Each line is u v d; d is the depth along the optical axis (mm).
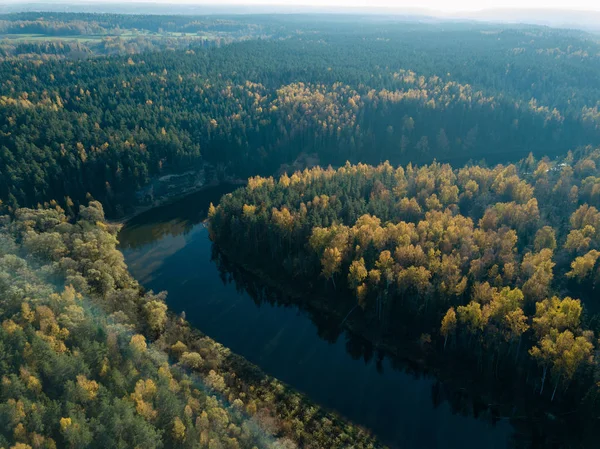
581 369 77312
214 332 107562
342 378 94062
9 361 63719
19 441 53094
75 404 60031
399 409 86750
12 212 141625
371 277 101562
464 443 79875
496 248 110250
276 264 130125
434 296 98312
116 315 86562
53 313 75875
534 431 80375
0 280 82375
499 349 86938
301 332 107875
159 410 64438
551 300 90000
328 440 78000
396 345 101125
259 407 81500
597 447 74062
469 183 146500
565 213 134375
